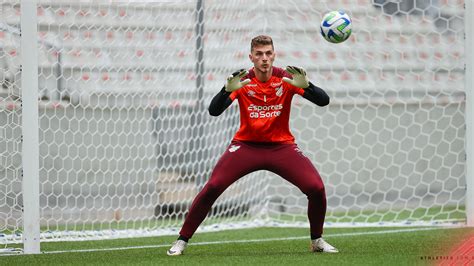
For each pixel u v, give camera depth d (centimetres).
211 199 2167
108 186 3055
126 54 3406
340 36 2077
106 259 2153
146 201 3281
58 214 3092
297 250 2303
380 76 4103
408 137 3656
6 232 2675
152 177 3272
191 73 3394
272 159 2130
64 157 3103
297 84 2055
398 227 2948
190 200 3253
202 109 3247
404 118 3809
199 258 2116
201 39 3228
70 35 3309
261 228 3039
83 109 3136
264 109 2117
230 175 2139
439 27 4175
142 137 3269
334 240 2542
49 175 3083
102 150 3189
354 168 3756
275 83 2112
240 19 3300
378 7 4169
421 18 4172
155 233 2822
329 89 4031
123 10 3431
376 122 3791
